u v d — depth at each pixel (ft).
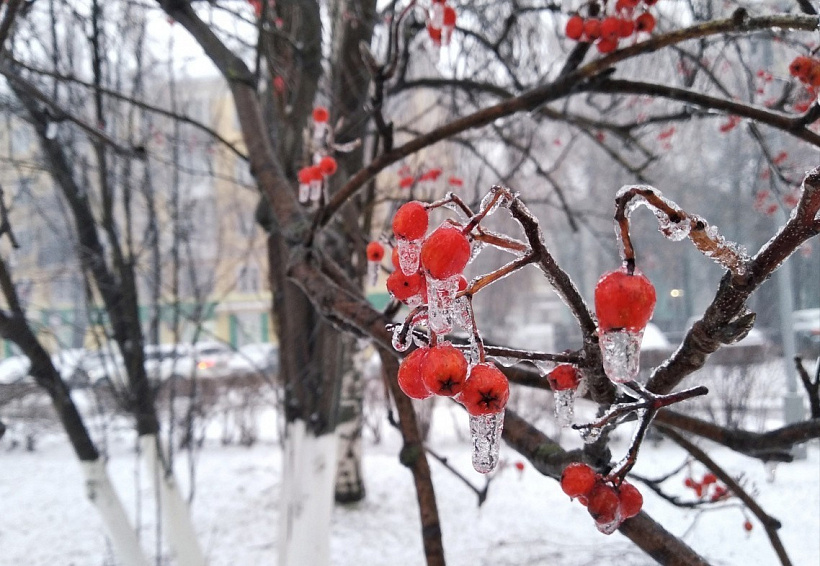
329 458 14.70
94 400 25.64
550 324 86.02
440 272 3.10
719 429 6.58
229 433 37.32
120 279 16.97
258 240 35.99
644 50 7.46
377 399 36.88
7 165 15.72
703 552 13.08
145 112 17.69
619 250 3.03
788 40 11.16
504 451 29.48
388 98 15.60
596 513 3.69
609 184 47.34
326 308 6.61
